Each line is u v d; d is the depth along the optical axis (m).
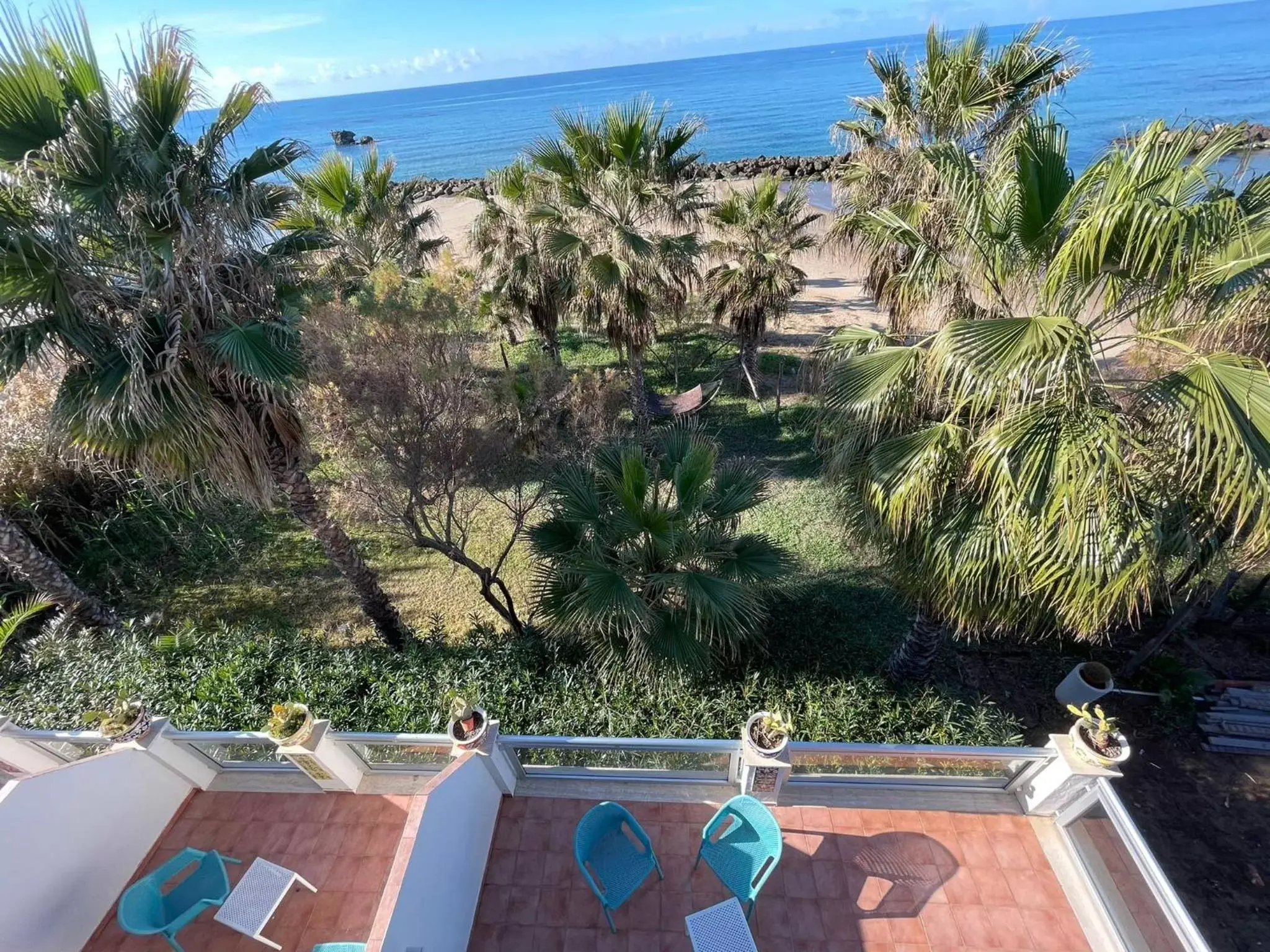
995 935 3.86
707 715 5.62
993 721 5.82
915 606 6.34
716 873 3.90
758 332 13.33
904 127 8.28
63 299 4.36
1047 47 7.15
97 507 9.88
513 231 13.00
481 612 8.98
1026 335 3.72
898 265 7.92
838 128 9.82
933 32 7.65
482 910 4.03
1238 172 4.02
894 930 3.90
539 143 9.70
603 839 4.07
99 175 4.28
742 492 6.29
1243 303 3.76
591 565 5.46
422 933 3.18
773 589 8.19
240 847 4.47
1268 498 3.32
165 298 4.67
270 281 5.36
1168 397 3.74
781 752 4.07
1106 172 4.03
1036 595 4.40
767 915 3.99
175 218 4.60
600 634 5.73
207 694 6.02
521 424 8.53
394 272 6.93
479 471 7.45
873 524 5.00
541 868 4.24
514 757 4.66
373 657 6.49
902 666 6.61
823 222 23.59
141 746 4.41
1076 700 6.77
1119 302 4.12
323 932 4.02
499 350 14.66
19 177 4.08
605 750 4.40
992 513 4.21
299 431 5.96
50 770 3.77
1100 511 3.67
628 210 9.70
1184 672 6.94
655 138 9.52
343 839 4.50
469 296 7.41
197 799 4.79
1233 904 5.36
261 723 5.71
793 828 4.43
